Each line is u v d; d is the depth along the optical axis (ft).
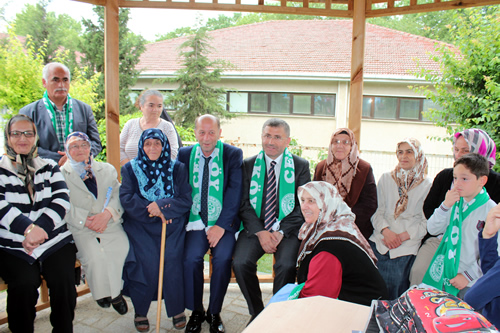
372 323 4.29
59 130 10.31
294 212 9.45
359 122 10.52
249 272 8.52
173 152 12.14
